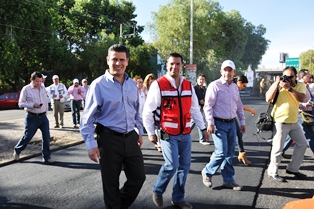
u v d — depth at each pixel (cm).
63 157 641
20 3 2400
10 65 2486
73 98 1020
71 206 395
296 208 204
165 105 365
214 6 3419
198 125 398
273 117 498
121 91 319
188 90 377
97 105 308
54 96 984
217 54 3519
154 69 3791
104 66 3269
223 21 3569
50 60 2883
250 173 530
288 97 479
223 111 436
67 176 514
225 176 456
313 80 772
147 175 520
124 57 314
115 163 317
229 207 389
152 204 402
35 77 566
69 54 2955
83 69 3347
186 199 415
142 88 731
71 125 1059
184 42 3206
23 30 2533
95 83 312
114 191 321
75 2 3456
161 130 368
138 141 340
